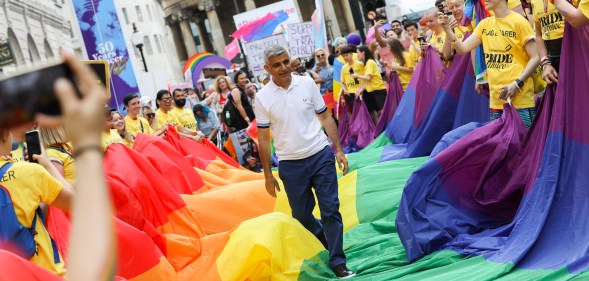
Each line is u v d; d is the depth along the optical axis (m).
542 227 6.11
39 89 1.62
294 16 30.81
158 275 6.46
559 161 6.26
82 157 1.62
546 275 5.50
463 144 7.20
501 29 7.75
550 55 7.14
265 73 21.47
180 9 93.75
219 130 16.20
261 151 7.52
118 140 8.84
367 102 16.19
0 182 4.97
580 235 5.93
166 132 12.19
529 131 6.91
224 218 8.81
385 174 9.91
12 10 21.17
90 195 1.61
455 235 7.10
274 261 6.62
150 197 7.83
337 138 7.57
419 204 7.25
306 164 7.28
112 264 1.61
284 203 9.34
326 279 6.89
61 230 5.54
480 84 9.23
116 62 17.36
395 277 6.60
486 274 5.84
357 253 7.71
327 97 18.39
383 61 17.61
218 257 6.91
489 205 7.23
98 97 1.63
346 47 16.03
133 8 79.06
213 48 98.62
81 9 17.28
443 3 11.95
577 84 6.24
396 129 13.33
